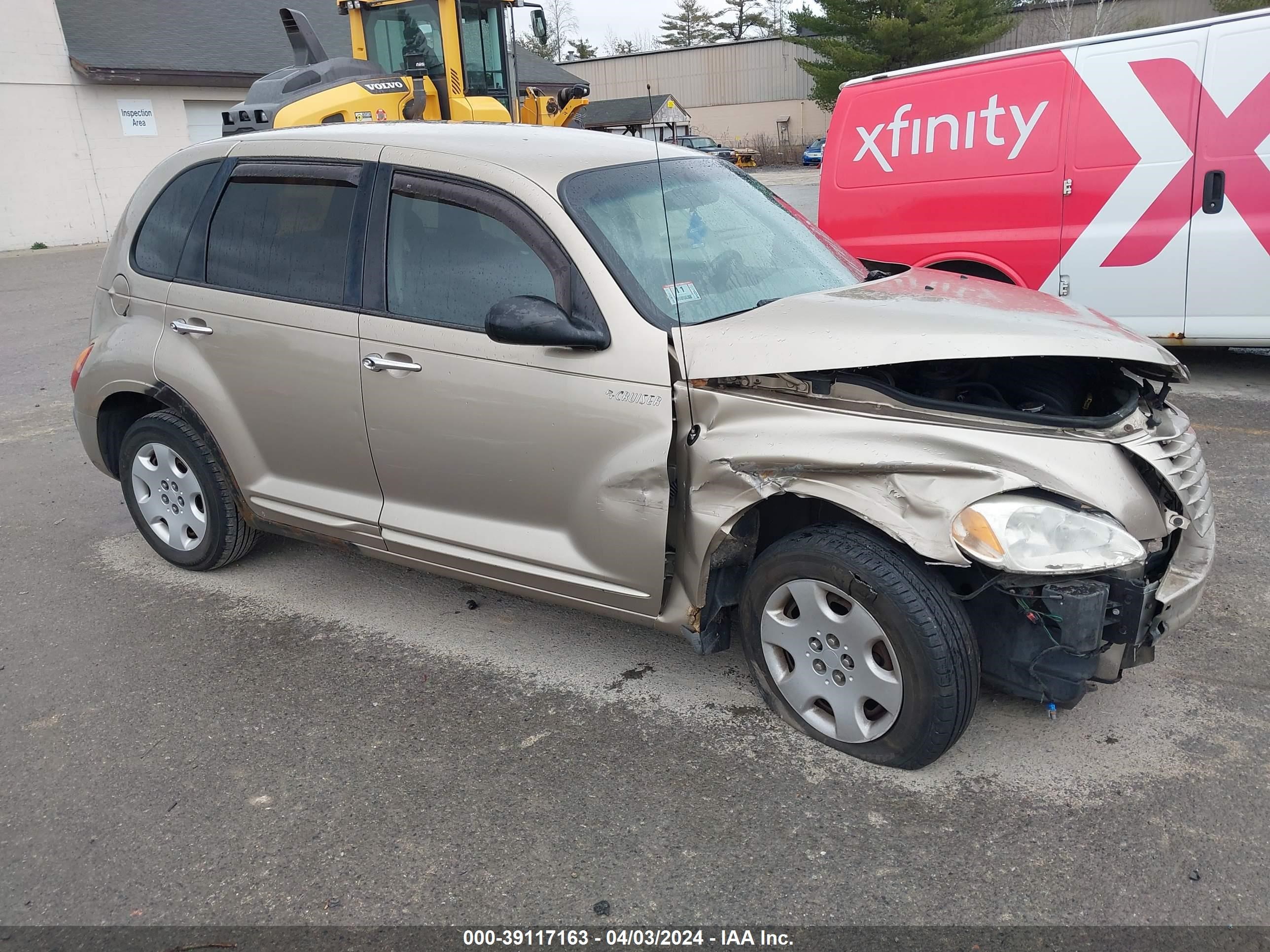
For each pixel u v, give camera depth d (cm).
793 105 4753
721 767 299
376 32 1077
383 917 247
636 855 264
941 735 274
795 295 342
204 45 2352
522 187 328
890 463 266
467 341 332
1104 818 269
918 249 713
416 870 262
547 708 336
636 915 244
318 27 2714
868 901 245
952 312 300
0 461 635
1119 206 634
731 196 386
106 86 2106
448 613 411
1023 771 290
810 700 306
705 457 296
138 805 293
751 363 287
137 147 2181
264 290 386
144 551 485
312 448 384
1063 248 656
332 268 367
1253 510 462
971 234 690
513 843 271
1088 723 312
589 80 5147
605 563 319
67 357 944
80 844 278
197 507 437
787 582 296
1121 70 621
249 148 402
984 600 284
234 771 308
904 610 268
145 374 420
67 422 720
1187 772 286
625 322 304
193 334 406
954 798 280
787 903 246
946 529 258
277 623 405
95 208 2125
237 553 441
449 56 1038
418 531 363
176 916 250
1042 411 300
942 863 256
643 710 332
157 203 427
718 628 327
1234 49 587
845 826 271
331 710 340
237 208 398
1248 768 287
